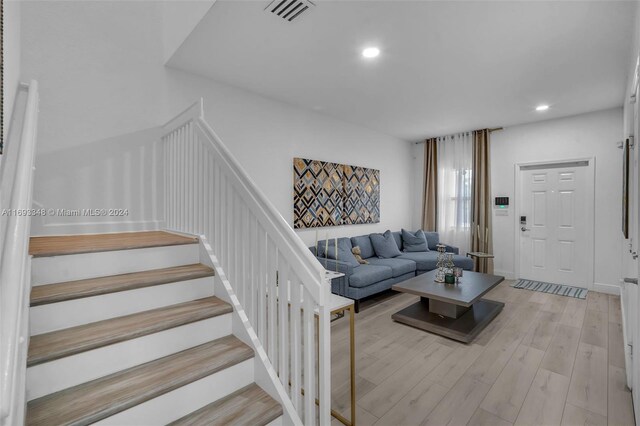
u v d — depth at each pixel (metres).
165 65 3.01
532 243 5.04
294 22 2.27
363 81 3.33
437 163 6.02
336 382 2.22
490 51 2.67
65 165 2.58
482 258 5.30
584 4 2.04
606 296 4.21
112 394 1.27
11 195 0.99
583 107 4.20
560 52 2.68
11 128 1.82
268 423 1.44
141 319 1.61
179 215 2.65
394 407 1.95
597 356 2.56
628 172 2.58
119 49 2.85
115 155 2.82
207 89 3.29
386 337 2.97
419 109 4.31
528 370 2.36
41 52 2.47
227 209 1.95
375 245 5.04
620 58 2.78
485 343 2.83
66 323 1.49
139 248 1.96
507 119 4.77
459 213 5.66
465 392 2.10
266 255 1.66
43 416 1.13
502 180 5.25
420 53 2.71
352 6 2.07
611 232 4.33
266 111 3.83
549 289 4.53
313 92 3.68
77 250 1.74
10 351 0.67
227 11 2.14
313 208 4.40
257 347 1.67
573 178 4.66
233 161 1.86
